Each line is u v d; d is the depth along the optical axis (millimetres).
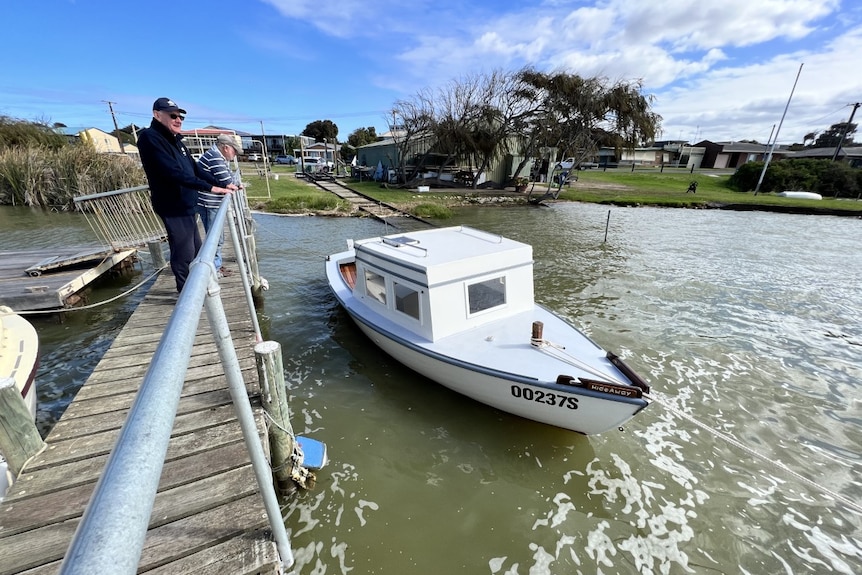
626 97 26141
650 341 8273
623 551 4062
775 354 7828
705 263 14266
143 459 852
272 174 40281
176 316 1433
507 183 37656
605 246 16688
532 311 6660
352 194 29625
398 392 6270
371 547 4023
